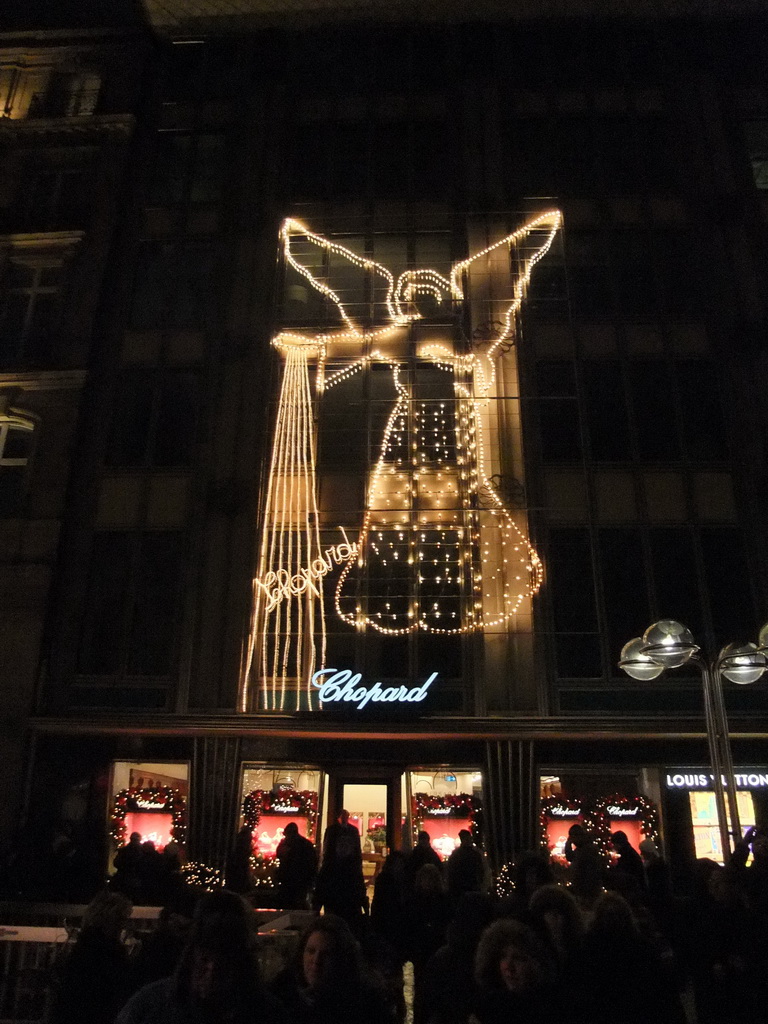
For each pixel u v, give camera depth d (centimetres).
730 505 1596
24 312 1838
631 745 1438
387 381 1728
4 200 1950
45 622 1534
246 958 343
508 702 1471
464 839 868
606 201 1881
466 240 1841
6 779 1420
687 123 1956
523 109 2000
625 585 1545
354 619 1542
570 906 461
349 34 2122
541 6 2084
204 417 1711
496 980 370
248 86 2072
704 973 547
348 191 1933
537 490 1612
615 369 1720
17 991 677
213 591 1570
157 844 1417
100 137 2011
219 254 1873
